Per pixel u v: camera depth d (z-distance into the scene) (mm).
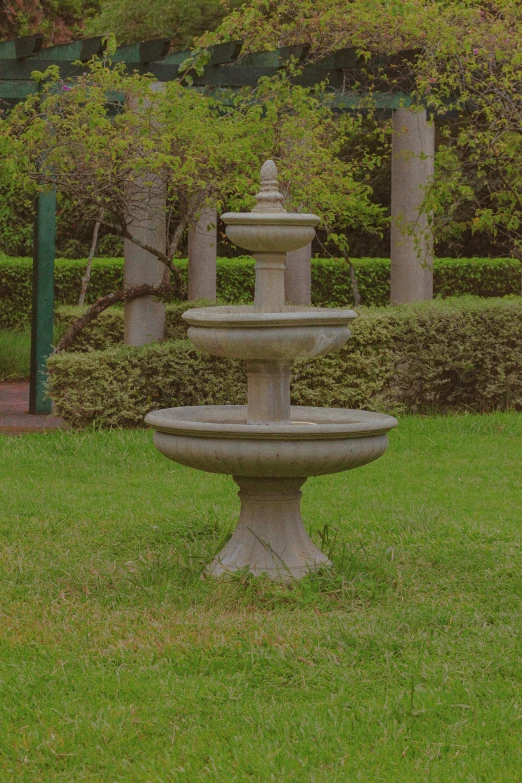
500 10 12547
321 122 13023
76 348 14930
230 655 4777
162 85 11883
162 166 11172
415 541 6930
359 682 4473
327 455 5562
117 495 8352
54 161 10891
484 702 4254
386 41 12125
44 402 12406
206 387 11203
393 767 3734
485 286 21578
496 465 9531
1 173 11234
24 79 11391
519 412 12453
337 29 12719
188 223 11969
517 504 8125
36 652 4836
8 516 7574
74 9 25406
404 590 5824
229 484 8797
